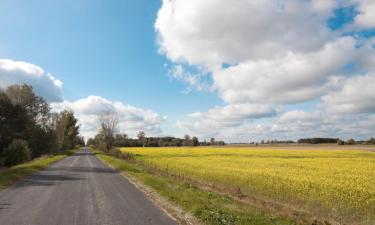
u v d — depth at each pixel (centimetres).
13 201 1369
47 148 6812
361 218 1291
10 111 5428
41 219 1041
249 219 1037
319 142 14725
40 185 1917
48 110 7100
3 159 4028
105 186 1886
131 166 3444
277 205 1464
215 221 1009
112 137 8569
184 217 1086
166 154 6009
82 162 4438
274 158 4591
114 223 999
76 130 10756
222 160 4150
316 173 2559
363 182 2088
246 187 1920
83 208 1223
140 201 1384
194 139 14700
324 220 1214
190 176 2528
